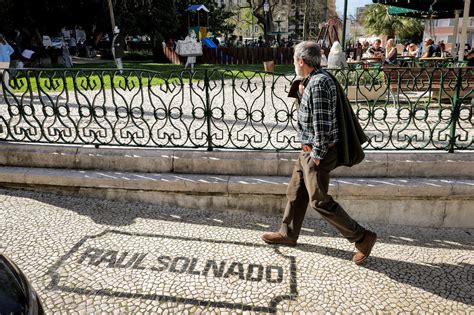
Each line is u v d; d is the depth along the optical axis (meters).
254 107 7.44
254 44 35.72
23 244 3.46
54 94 8.42
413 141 5.05
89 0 21.03
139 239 3.60
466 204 3.95
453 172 4.05
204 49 22.83
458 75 3.93
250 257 3.35
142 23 22.95
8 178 4.45
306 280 3.04
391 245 3.63
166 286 2.94
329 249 3.50
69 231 3.70
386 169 4.08
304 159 3.05
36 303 2.00
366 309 2.73
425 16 12.23
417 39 29.50
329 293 2.89
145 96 8.46
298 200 3.32
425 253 3.50
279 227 3.90
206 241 3.60
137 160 4.38
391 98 7.52
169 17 23.25
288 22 45.16
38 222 3.85
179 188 4.17
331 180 4.03
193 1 27.08
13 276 2.03
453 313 2.71
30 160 4.59
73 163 4.52
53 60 19.16
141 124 6.10
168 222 3.95
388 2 8.58
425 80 6.19
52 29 22.12
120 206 4.25
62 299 2.77
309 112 2.90
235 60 23.52
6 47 8.46
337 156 2.96
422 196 3.92
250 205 4.16
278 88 9.27
